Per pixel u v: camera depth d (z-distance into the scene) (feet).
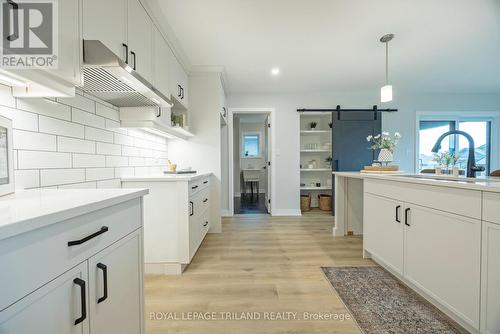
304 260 7.64
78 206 2.21
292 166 14.56
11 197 2.90
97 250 2.55
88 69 3.87
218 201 10.80
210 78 10.87
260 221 12.89
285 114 14.56
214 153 10.87
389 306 5.14
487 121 15.56
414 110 15.03
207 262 7.53
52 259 1.98
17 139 3.58
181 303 5.32
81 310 2.26
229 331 4.43
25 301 1.75
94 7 3.94
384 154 8.35
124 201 3.09
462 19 7.26
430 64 10.69
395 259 6.00
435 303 5.02
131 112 6.44
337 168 14.61
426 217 4.93
